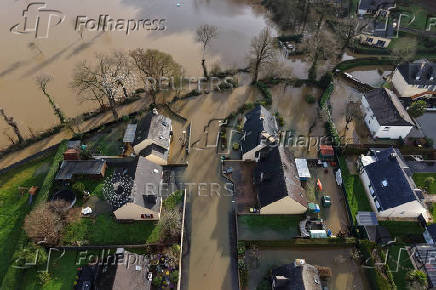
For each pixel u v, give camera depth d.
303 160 72.94
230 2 141.12
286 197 60.88
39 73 98.69
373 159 71.75
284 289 51.31
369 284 57.12
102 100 86.19
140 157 66.44
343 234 62.41
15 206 65.69
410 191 61.44
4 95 91.50
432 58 105.62
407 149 76.25
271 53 95.50
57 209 61.56
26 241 58.66
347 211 66.62
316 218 65.06
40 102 89.62
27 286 54.91
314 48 102.31
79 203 65.69
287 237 62.56
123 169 66.38
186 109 87.62
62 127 82.56
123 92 89.25
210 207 67.00
